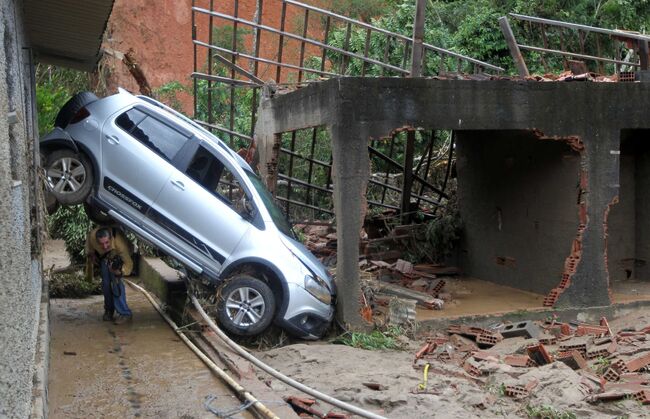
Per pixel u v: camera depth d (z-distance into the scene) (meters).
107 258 9.40
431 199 16.45
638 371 7.83
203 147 9.09
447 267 13.64
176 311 9.74
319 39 24.59
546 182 11.23
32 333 4.65
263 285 8.74
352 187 9.28
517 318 10.16
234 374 6.99
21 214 4.29
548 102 10.12
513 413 6.59
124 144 8.83
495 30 19.94
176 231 8.88
